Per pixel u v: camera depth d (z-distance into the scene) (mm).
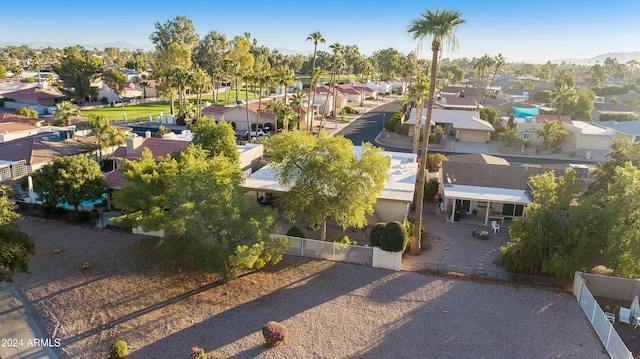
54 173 33781
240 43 135500
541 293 25234
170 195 27141
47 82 121062
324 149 28938
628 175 24938
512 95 122812
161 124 82688
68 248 30047
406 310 23281
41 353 19609
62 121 72125
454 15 26578
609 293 25000
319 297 24391
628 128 68812
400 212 35375
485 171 42344
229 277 24484
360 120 95250
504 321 22422
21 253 22609
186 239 25906
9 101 98500
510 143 71250
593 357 19781
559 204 27266
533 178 28859
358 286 25625
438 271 27484
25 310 22875
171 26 139625
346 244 28422
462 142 75500
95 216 35406
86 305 23328
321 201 28562
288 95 117625
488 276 26984
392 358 19516
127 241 31375
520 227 27688
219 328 21438
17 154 44781
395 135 79438
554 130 67875
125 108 104812
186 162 31078
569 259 25922
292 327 21578
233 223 24516
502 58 141875
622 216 24156
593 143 69188
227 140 41094
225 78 144875
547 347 20422
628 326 22422
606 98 142250
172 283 25609
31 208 37156
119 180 37125
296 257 29266
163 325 21641
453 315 22875
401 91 159500
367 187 28953
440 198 43719
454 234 34750
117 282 25641
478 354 19875
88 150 47000
